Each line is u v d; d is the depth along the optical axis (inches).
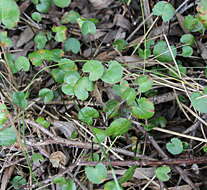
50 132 20.8
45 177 21.1
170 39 22.3
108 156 20.4
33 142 20.5
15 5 19.7
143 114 19.5
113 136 19.6
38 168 21.1
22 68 21.0
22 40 22.8
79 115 20.1
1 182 20.9
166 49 21.0
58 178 19.8
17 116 20.4
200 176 20.5
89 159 20.4
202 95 19.7
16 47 22.8
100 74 19.4
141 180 20.6
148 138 21.0
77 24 22.8
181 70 21.2
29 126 21.2
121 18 22.8
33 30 22.7
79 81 19.8
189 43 21.1
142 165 20.1
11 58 21.4
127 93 19.7
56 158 20.7
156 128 20.6
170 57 21.1
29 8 22.9
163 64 21.1
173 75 21.3
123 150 20.6
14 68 21.1
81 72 21.9
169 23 22.0
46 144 20.7
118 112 20.7
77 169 20.5
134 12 22.9
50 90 20.7
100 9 23.0
